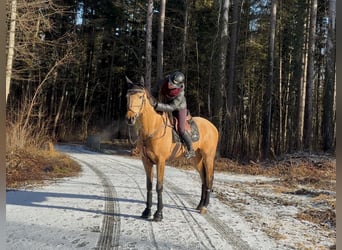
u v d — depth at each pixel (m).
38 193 8.18
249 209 7.37
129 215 6.46
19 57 16.12
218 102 19.23
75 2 33.47
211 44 23.25
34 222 5.76
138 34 34.16
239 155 19.66
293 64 30.50
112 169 13.52
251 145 21.33
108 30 35.53
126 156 20.56
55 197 7.80
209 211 7.04
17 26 13.42
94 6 34.59
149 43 19.66
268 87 20.03
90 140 27.08
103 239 5.05
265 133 19.56
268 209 7.44
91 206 7.04
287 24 29.66
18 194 7.98
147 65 19.64
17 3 12.52
